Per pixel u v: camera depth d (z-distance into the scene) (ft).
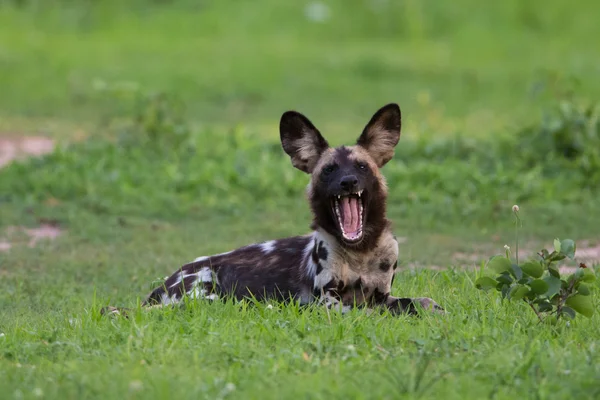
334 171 67.67
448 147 145.59
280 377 50.70
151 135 151.02
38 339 61.05
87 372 52.31
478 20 313.12
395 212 116.47
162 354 54.85
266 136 175.01
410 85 237.66
